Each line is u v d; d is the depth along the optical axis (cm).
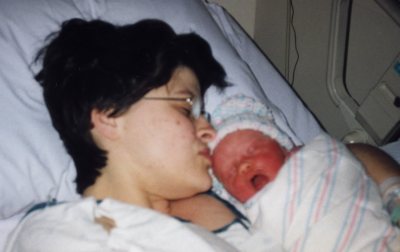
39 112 126
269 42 221
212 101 138
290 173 104
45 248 94
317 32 188
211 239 96
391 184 111
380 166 117
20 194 120
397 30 156
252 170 110
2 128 120
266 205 104
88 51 105
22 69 127
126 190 107
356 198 102
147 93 104
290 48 207
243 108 121
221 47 154
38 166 121
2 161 119
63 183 122
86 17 141
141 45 105
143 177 107
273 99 164
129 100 102
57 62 108
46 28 134
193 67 113
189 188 108
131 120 104
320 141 112
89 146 108
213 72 122
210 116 126
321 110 198
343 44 165
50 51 111
